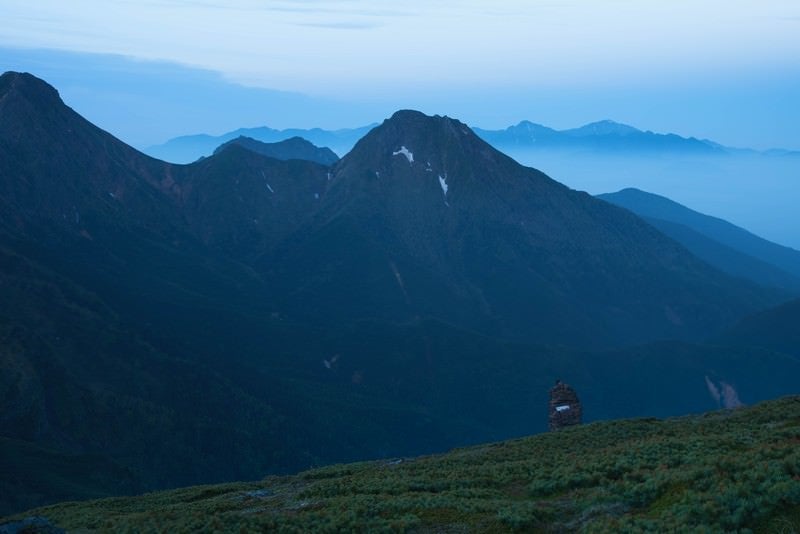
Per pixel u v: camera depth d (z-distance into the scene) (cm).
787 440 3088
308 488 3819
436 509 2725
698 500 2117
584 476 2925
